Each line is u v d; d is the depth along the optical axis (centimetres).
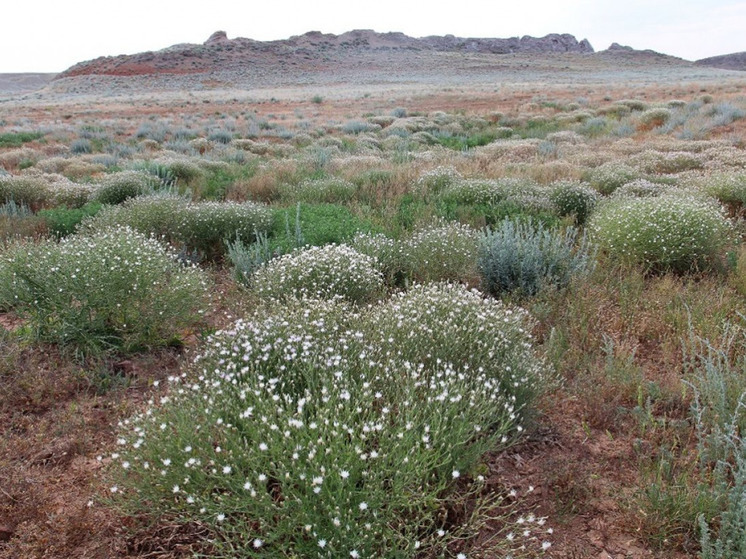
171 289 466
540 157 1478
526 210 852
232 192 1100
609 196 933
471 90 4688
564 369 414
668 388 381
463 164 1340
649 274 632
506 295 551
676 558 253
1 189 1011
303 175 1234
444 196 948
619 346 434
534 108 3081
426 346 349
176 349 468
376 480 233
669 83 4512
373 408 303
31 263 465
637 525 269
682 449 325
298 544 221
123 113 3584
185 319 475
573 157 1430
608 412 357
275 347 330
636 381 387
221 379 302
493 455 325
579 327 475
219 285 628
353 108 3672
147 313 451
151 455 254
